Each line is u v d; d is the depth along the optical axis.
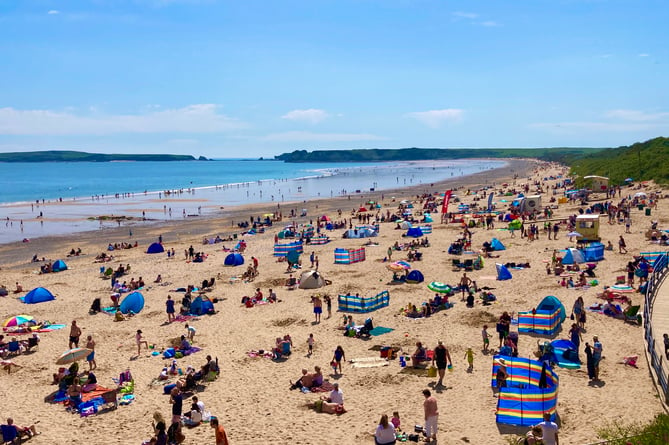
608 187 79.88
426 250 47.94
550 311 24.31
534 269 37.50
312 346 24.50
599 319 25.61
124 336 27.77
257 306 32.38
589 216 45.88
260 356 23.83
